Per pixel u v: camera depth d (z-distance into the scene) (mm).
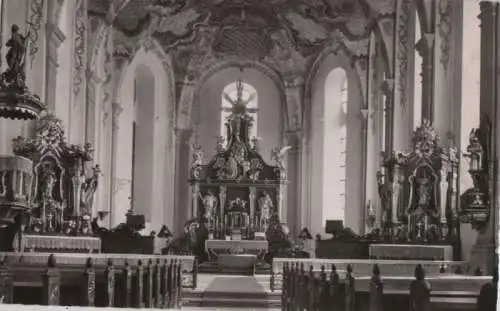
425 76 22781
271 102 39688
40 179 20859
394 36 28125
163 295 15492
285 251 32062
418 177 21094
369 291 9508
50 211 20812
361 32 32531
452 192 20469
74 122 26344
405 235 21203
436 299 8133
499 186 16203
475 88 20797
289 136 38781
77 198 21578
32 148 20516
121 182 33688
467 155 16969
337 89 37156
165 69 37281
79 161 21672
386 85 28672
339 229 28750
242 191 34719
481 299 7824
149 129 36344
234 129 35562
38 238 19234
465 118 20734
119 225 29328
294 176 38531
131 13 32469
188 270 26672
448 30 22094
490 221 16422
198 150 35031
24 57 15359
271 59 38688
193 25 36062
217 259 31203
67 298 10344
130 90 34406
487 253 16172
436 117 22156
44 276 9242
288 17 35500
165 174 37125
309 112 38156
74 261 17625
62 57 24969
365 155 33000
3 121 19312
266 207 34312
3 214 14781
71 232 21375
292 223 38219
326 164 37125
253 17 35938
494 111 16672
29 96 15086
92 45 28297
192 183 34625
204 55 38125
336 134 37062
